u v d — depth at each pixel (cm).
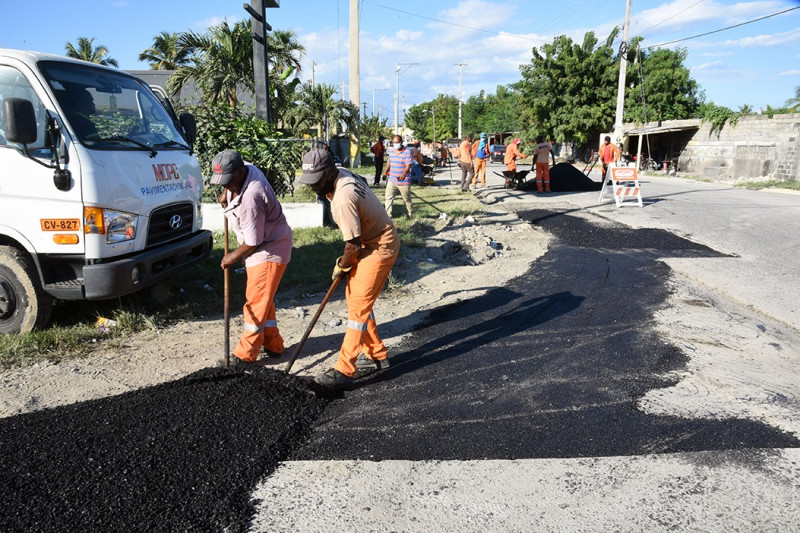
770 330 516
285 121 2222
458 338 503
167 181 529
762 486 281
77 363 441
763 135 2223
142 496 276
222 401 371
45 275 460
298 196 1101
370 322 420
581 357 452
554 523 257
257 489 286
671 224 1078
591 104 3641
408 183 1104
